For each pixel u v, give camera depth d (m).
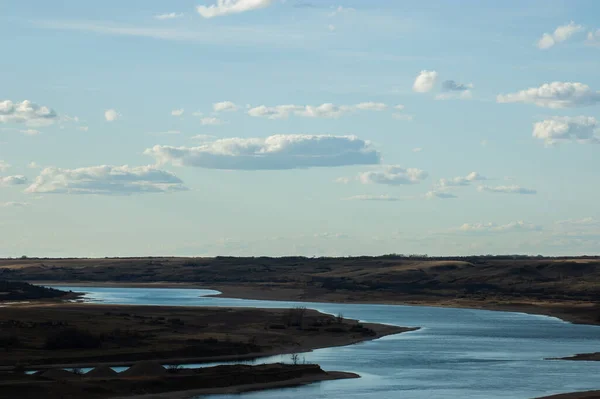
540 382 96.25
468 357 122.44
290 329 156.75
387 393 87.94
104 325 141.62
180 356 115.69
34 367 99.06
